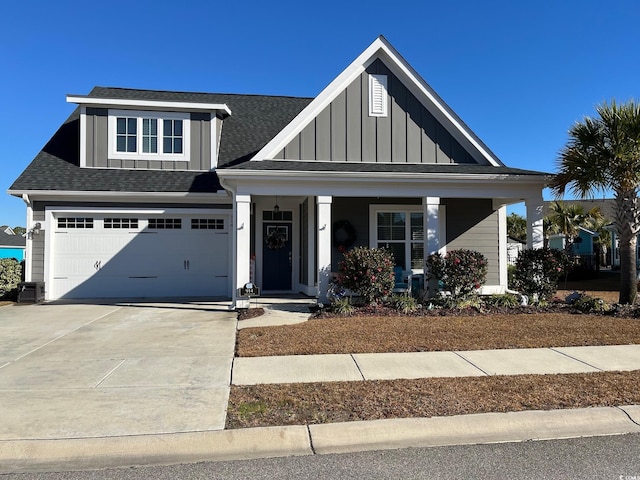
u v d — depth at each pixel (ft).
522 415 14.49
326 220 35.73
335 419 14.25
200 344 24.49
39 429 13.53
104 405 15.51
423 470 11.78
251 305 37.27
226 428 13.67
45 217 43.62
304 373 19.13
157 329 28.63
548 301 36.55
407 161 40.52
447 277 34.91
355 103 40.09
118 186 43.91
